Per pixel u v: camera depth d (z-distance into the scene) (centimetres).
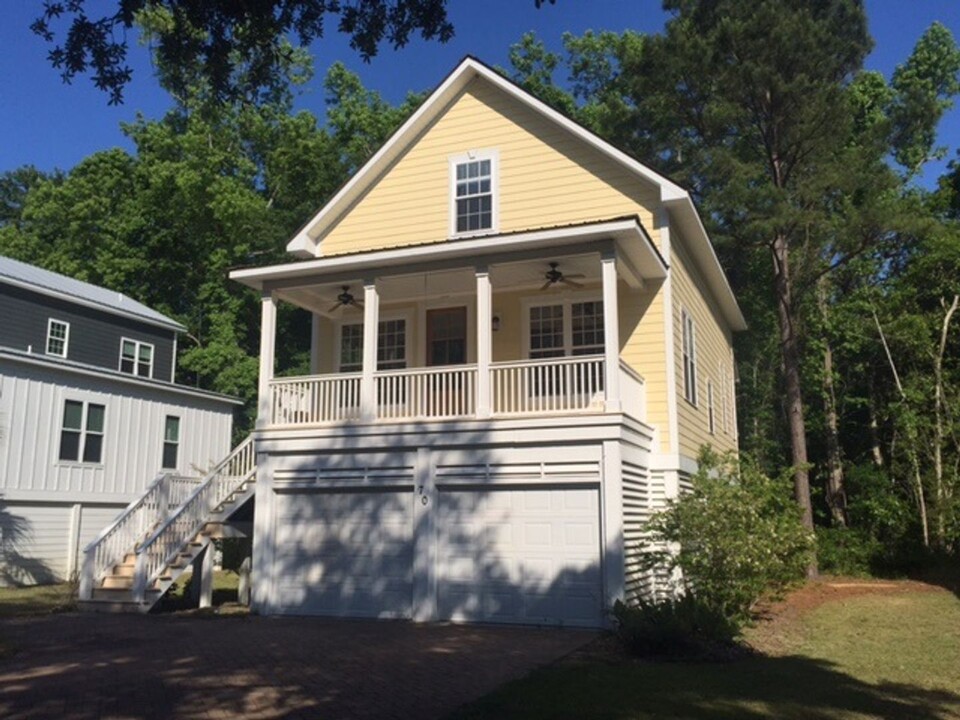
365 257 1480
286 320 3722
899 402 2362
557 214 1661
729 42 2319
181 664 977
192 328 3856
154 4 832
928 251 2584
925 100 2253
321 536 1474
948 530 2114
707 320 2103
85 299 2658
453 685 859
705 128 2628
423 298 1802
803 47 2234
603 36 3728
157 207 3712
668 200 1559
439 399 1569
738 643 1121
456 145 1766
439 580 1377
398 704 774
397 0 840
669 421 1536
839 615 1478
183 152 3831
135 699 798
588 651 1080
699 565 1265
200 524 1631
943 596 1738
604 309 1357
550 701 779
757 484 1391
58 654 1052
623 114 2823
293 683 867
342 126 3812
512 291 1725
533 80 3691
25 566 2095
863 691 865
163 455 2555
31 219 4050
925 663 1039
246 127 3966
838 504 2752
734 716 741
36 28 773
